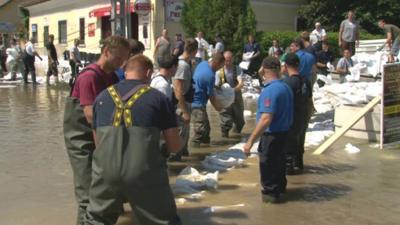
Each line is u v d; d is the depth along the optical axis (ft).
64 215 20.04
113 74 18.21
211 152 30.89
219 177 25.34
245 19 72.43
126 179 14.58
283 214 20.15
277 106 20.86
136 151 14.66
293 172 25.93
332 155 29.86
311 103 26.73
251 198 22.12
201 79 31.78
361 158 29.09
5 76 88.02
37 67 92.12
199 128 32.22
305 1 94.38
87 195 17.94
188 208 20.72
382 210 20.68
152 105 15.01
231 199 21.98
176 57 25.34
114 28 53.93
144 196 14.84
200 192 22.85
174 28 80.84
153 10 79.25
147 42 81.25
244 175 25.67
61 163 28.02
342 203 21.49
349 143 32.81
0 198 22.08
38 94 62.80
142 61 15.83
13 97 59.36
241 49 72.13
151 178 14.79
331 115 41.96
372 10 93.66
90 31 100.53
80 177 17.94
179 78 27.53
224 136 35.24
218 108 33.12
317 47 54.75
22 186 23.81
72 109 17.88
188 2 75.31
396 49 52.54
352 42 57.11
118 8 53.98
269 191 21.38
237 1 72.90
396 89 31.63
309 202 21.61
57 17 116.98
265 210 20.59
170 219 15.35
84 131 17.95
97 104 15.42
